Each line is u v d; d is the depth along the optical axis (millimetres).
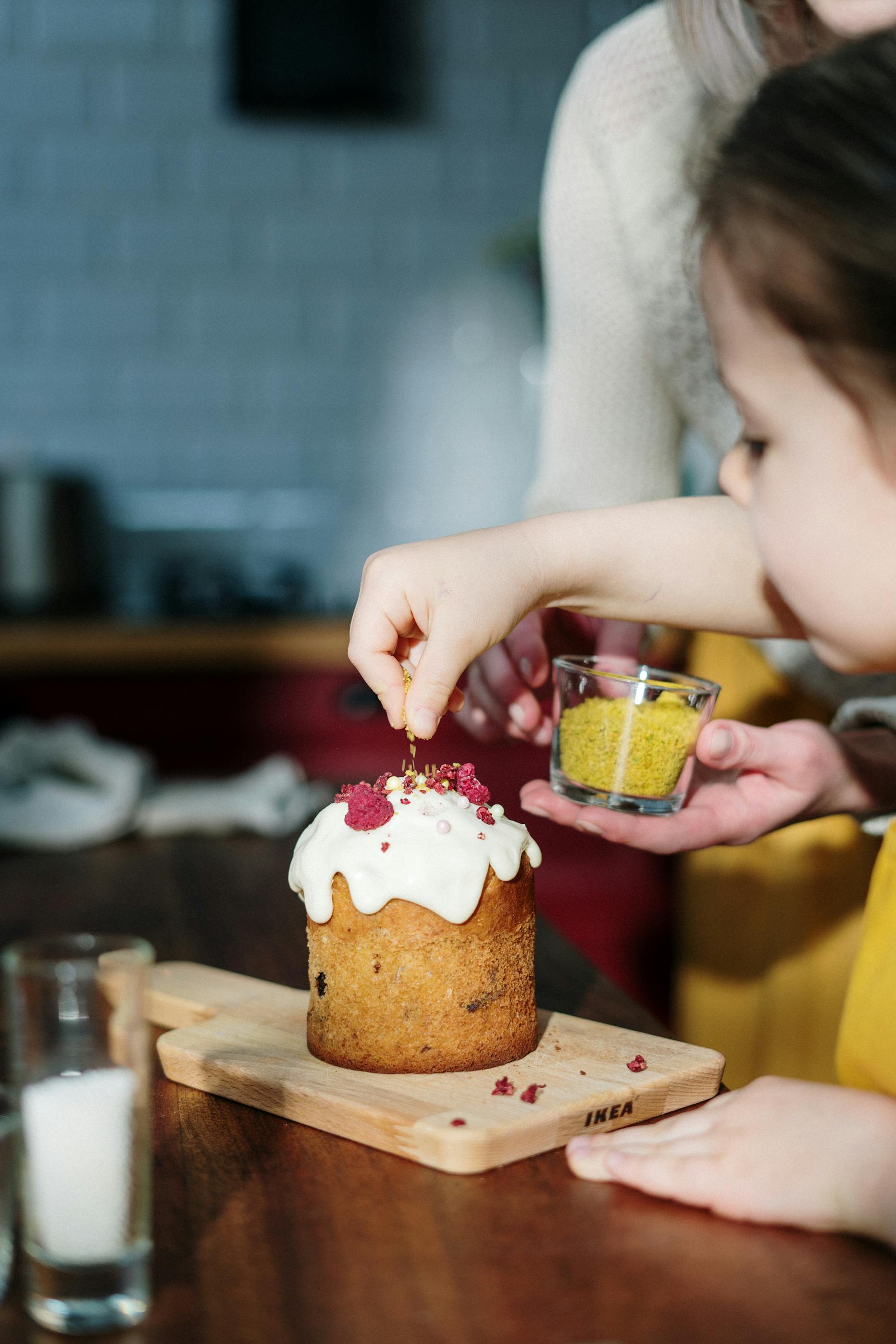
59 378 2889
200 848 1396
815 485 649
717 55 883
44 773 1509
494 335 2971
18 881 1262
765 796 928
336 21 2799
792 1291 553
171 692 2332
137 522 2914
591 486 1358
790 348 633
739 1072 1435
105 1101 523
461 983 770
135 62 2820
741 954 1421
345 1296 544
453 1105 711
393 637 787
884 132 595
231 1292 547
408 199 2928
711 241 656
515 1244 591
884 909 773
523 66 2920
